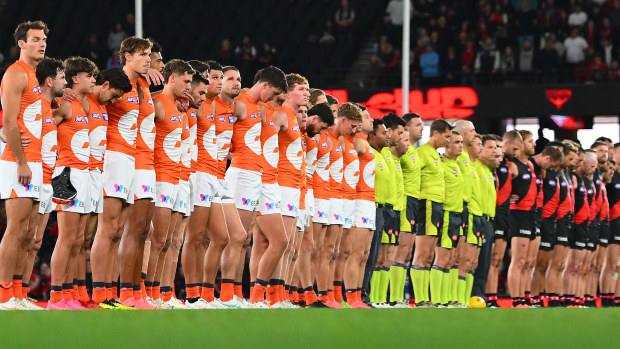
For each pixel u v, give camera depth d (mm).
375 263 35594
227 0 76750
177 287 45562
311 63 73812
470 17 72688
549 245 42625
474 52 70062
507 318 17797
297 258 31625
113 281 26844
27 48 22844
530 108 61781
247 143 28125
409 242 36906
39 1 74750
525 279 41312
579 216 44750
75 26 74188
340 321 16250
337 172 32781
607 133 65500
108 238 24781
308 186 31656
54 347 11820
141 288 26062
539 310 21578
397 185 36000
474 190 39500
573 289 44875
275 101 29531
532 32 70750
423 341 13281
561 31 70375
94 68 24125
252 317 16828
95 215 25250
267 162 28672
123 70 24688
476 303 39906
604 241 46594
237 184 28031
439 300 37781
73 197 23562
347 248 33719
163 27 75750
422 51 70500
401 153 36312
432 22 72500
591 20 70375
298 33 75938
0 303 22172
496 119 63562
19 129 22406
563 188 43000
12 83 22375
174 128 26156
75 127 23906
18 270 23203
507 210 41219
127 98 24969
